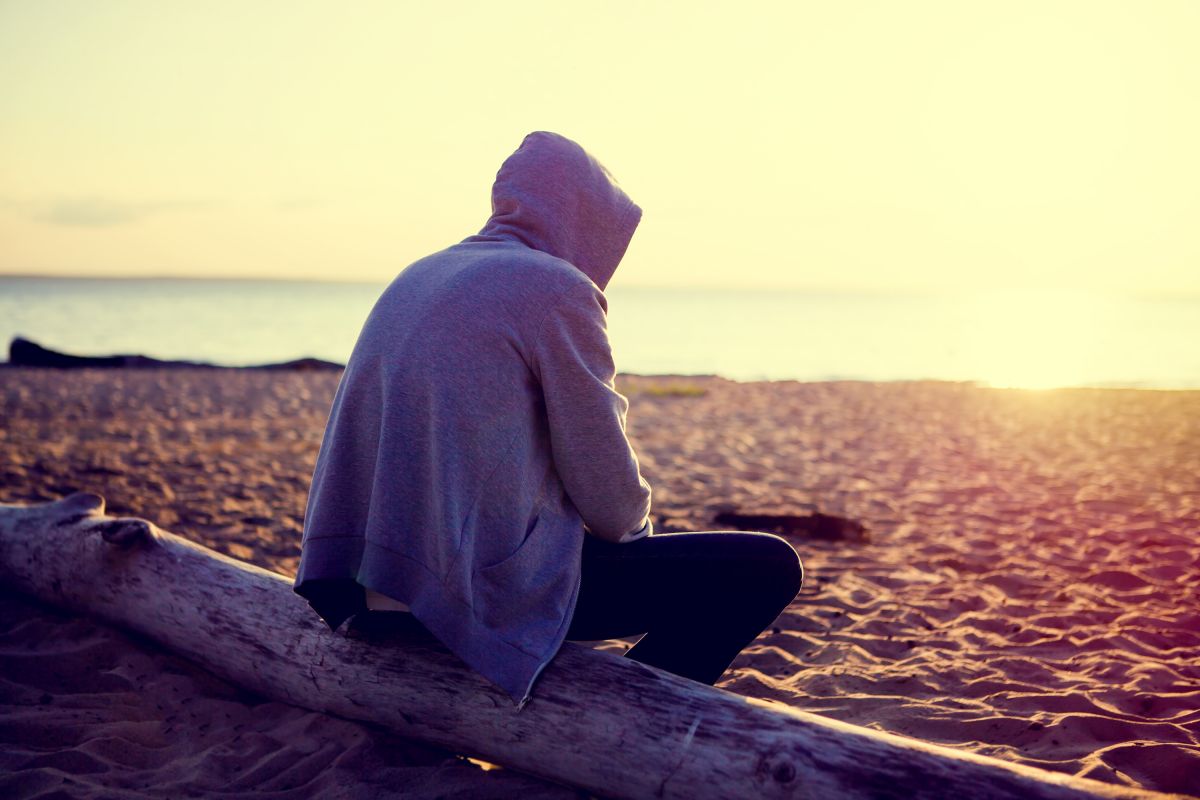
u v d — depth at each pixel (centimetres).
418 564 173
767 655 332
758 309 10244
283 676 241
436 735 212
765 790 172
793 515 546
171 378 1645
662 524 560
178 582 271
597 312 182
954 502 658
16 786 203
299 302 10325
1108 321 7294
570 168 199
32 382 1508
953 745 256
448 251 194
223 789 210
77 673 268
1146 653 339
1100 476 780
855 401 1512
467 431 172
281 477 686
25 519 319
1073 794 160
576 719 189
